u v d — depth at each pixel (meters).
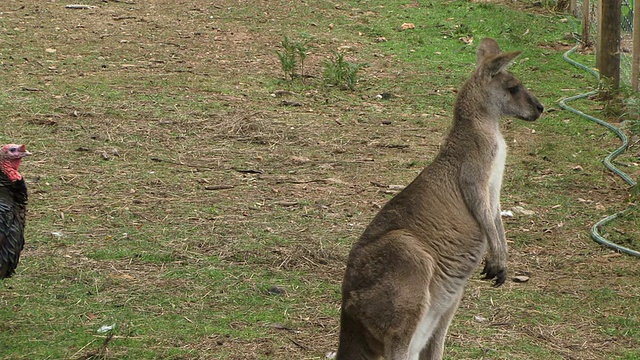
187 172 11.93
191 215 10.52
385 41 19.47
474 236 7.18
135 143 12.83
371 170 12.36
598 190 12.11
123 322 8.04
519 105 7.41
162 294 8.62
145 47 17.92
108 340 7.62
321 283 9.02
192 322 8.11
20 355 7.42
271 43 18.81
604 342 8.14
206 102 14.78
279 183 11.71
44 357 7.39
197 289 8.75
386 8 21.91
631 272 9.62
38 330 7.85
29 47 17.42
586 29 19.31
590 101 16.11
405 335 6.51
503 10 21.73
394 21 20.86
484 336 8.12
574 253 10.12
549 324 8.44
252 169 12.12
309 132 13.75
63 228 10.01
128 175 11.69
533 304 8.84
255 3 21.73
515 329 8.30
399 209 7.02
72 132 13.09
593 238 10.47
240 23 20.12
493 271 7.26
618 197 11.84
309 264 9.42
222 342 7.75
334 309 8.48
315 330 8.08
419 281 6.58
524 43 19.53
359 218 10.69
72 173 11.66
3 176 7.98
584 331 8.34
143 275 8.99
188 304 8.45
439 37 19.88
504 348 7.92
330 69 16.47
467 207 7.19
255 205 10.92
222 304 8.50
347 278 6.69
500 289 9.13
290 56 16.55
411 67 17.73
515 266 9.70
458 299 7.23
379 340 6.57
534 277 9.47
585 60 18.58
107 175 11.66
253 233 10.08
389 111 15.12
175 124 13.68
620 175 12.55
